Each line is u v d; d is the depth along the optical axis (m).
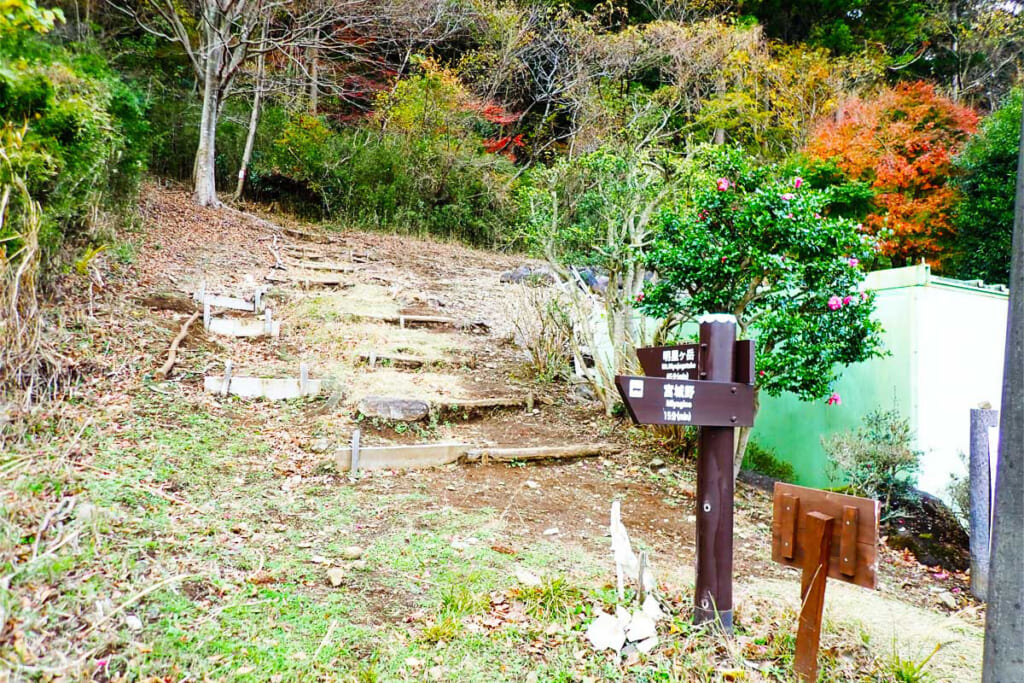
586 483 4.57
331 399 5.16
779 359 4.69
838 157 11.55
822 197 4.84
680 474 4.95
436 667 2.27
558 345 6.54
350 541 3.20
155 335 5.60
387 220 13.27
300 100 14.76
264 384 5.10
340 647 2.30
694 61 14.48
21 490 2.82
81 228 6.04
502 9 13.96
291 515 3.40
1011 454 1.92
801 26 17.92
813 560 2.39
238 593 2.54
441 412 5.23
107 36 12.94
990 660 1.93
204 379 5.11
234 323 6.32
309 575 2.79
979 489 3.40
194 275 7.74
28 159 4.41
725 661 2.50
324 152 13.19
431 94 13.92
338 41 13.11
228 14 11.44
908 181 11.09
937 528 4.61
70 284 5.66
